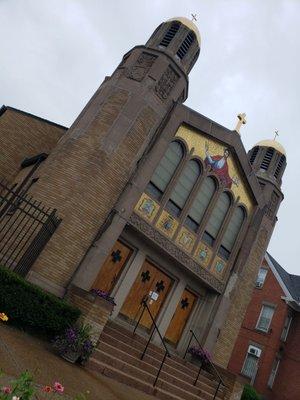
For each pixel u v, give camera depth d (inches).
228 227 671.1
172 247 575.2
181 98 629.0
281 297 1109.1
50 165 517.3
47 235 425.4
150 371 438.9
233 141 649.0
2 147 737.0
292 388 1004.6
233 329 660.1
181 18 669.9
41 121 772.6
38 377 252.4
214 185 647.8
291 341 1080.8
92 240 489.4
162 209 565.9
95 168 498.9
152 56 599.8
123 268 548.4
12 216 491.5
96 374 351.6
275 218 762.8
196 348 580.1
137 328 555.8
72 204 478.9
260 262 719.7
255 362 1047.0
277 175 786.8
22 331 354.0
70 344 346.3
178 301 605.3
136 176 531.5
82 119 549.6
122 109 542.0
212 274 629.9
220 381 508.1
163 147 563.2
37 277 442.6
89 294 407.5
